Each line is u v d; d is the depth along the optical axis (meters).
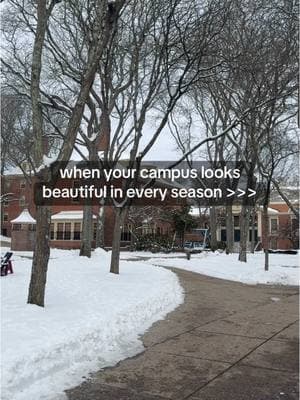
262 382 6.09
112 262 15.58
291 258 28.45
